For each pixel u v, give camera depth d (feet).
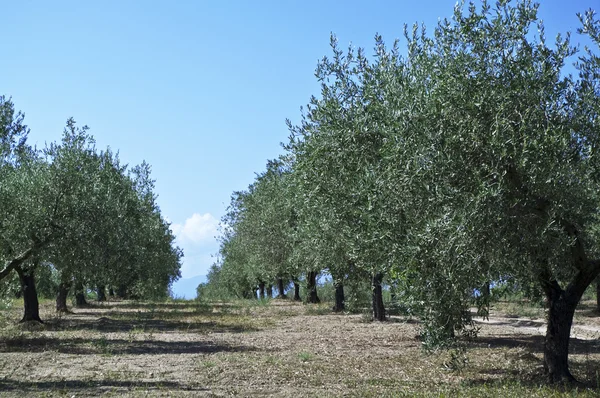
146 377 49.85
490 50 40.01
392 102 46.91
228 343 74.90
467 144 38.34
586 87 39.50
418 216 40.45
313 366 55.52
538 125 38.01
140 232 127.65
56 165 76.18
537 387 43.32
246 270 197.98
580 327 91.40
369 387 45.21
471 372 52.13
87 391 43.37
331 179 59.52
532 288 49.55
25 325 91.66
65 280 94.53
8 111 81.20
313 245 86.99
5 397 41.06
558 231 37.50
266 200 153.79
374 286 93.30
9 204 70.95
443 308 39.91
